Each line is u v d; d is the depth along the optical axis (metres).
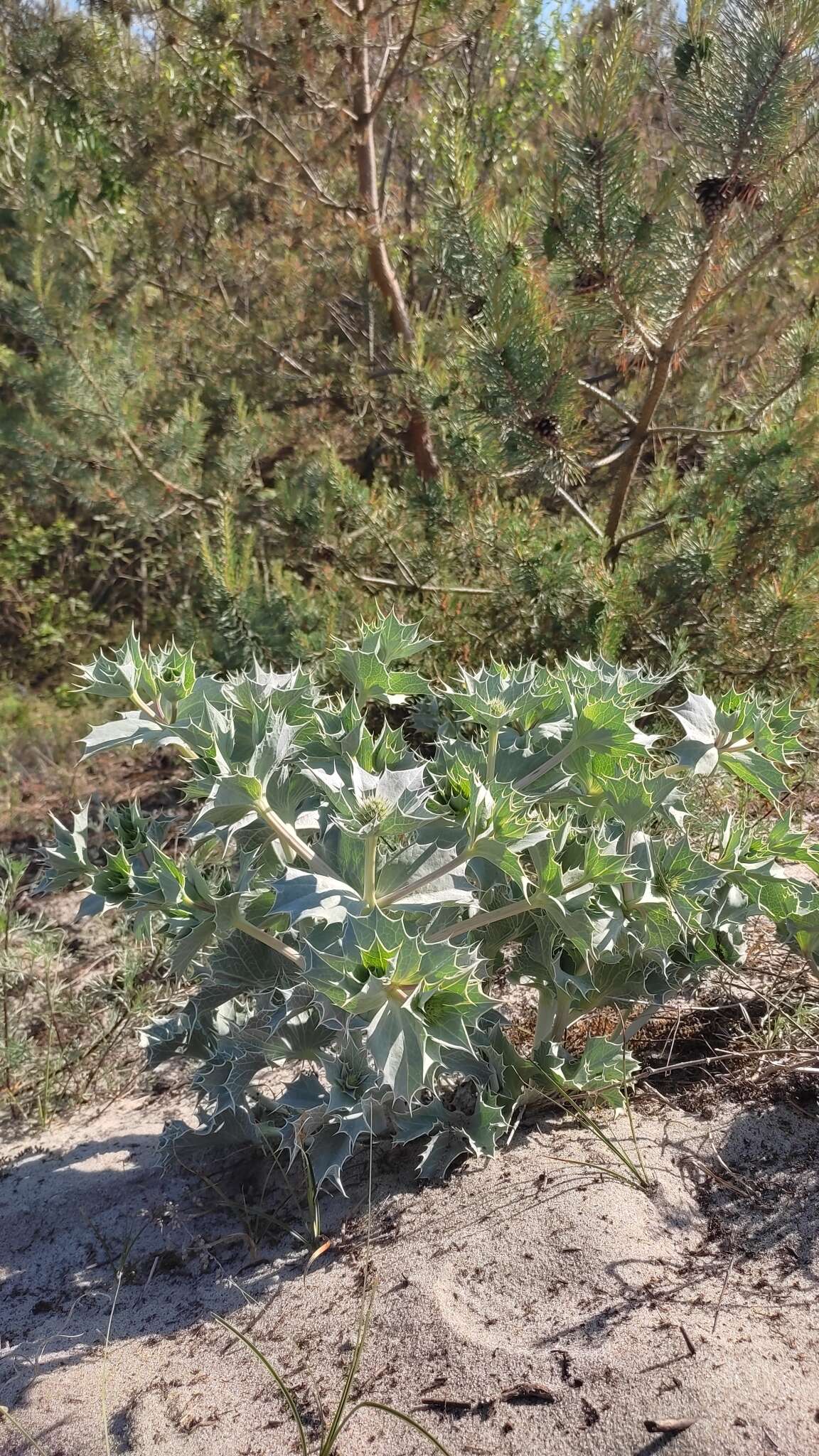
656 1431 1.58
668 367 5.39
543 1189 2.14
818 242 6.00
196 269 8.59
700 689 4.66
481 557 5.53
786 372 5.66
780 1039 2.52
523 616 5.28
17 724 6.75
